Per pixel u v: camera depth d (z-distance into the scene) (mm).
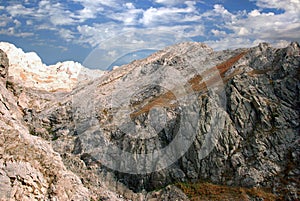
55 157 39125
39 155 36156
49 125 55938
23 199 30062
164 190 39750
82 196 35719
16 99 56219
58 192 33062
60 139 50781
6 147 33750
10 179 30672
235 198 36219
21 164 32469
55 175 34688
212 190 38062
